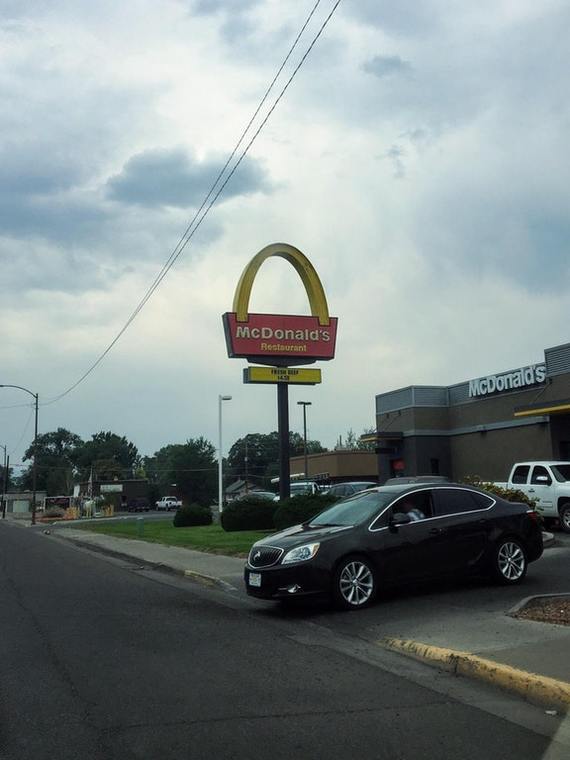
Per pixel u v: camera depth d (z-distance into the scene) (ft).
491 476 104.17
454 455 113.19
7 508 353.92
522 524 37.52
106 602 38.14
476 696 20.47
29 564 61.87
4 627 30.83
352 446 342.85
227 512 87.66
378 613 31.94
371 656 25.21
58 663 24.27
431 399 114.73
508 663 21.85
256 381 80.23
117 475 440.86
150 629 30.25
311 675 22.66
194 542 73.15
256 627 30.60
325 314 83.71
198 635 28.94
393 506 34.91
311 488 109.19
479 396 107.24
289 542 33.06
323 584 32.17
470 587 36.83
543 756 16.05
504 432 101.86
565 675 20.33
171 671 23.15
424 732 17.46
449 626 28.19
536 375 94.32
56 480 463.83
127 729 17.60
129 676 22.54
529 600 31.09
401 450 117.70
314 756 15.92
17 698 20.21
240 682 21.83
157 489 363.35
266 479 392.68
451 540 35.27
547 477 66.33
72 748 16.35
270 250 82.74
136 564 61.31
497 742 16.83
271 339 81.41
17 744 16.62
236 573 48.26
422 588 37.11
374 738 17.03
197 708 19.24
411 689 21.08
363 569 33.14
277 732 17.39
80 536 109.40
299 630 29.86
